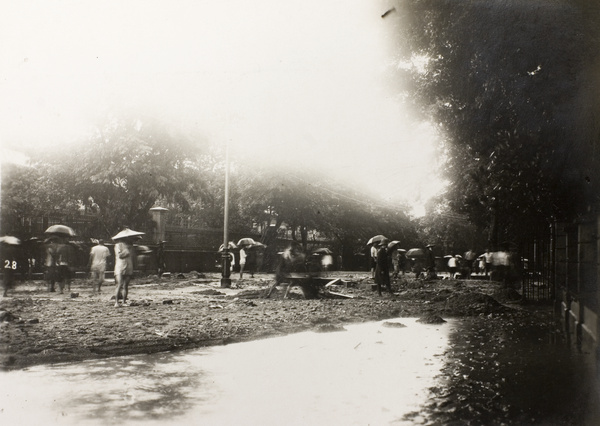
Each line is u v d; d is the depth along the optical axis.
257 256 37.97
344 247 47.06
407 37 11.22
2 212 24.14
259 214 42.91
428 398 5.39
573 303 10.54
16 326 9.76
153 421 4.63
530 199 12.49
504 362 7.25
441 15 9.96
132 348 8.03
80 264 25.89
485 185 13.71
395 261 34.06
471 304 14.45
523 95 9.38
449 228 43.91
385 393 5.57
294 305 14.65
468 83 10.55
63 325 10.08
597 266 8.17
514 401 5.31
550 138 9.54
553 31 8.45
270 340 9.00
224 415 4.81
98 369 6.63
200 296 17.34
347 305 14.92
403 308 14.39
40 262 23.47
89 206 28.89
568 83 8.71
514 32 8.87
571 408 5.10
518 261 18.14
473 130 11.48
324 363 7.09
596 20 8.13
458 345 8.64
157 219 30.44
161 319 11.24
